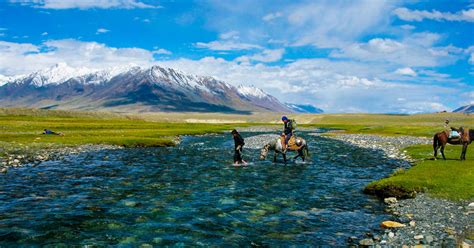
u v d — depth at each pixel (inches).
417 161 1343.5
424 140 2426.2
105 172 1098.1
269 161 1391.5
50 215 629.0
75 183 918.4
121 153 1647.4
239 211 670.5
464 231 541.3
